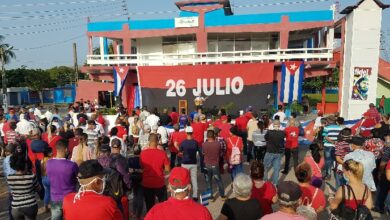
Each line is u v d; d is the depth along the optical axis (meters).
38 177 6.98
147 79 19.67
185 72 19.30
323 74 20.05
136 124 11.39
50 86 56.88
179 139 9.37
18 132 10.64
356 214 3.84
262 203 3.95
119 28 21.45
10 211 4.98
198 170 10.42
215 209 7.09
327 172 8.85
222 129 9.66
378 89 23.55
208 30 20.62
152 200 5.96
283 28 19.86
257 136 9.55
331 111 22.33
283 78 18.67
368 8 16.30
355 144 5.88
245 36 22.45
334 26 20.30
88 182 2.96
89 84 23.28
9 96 47.78
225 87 19.08
